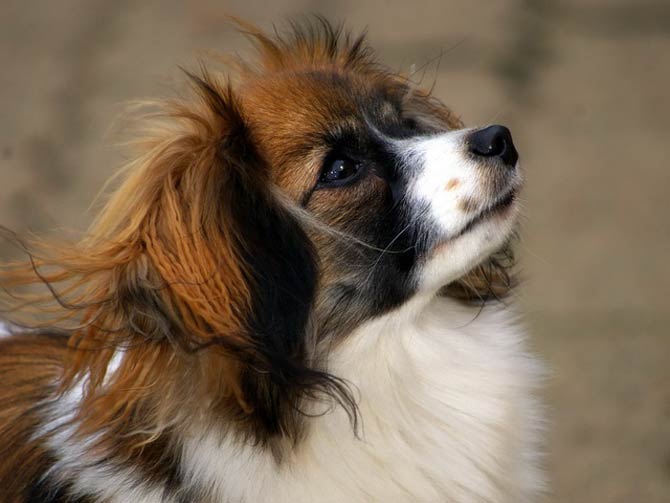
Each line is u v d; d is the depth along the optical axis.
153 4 24.25
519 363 9.81
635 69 21.66
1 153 19.14
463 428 9.34
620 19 23.58
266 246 8.84
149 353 8.44
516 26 22.91
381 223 9.15
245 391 8.55
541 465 10.22
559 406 13.78
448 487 9.29
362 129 9.35
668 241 16.72
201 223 8.70
